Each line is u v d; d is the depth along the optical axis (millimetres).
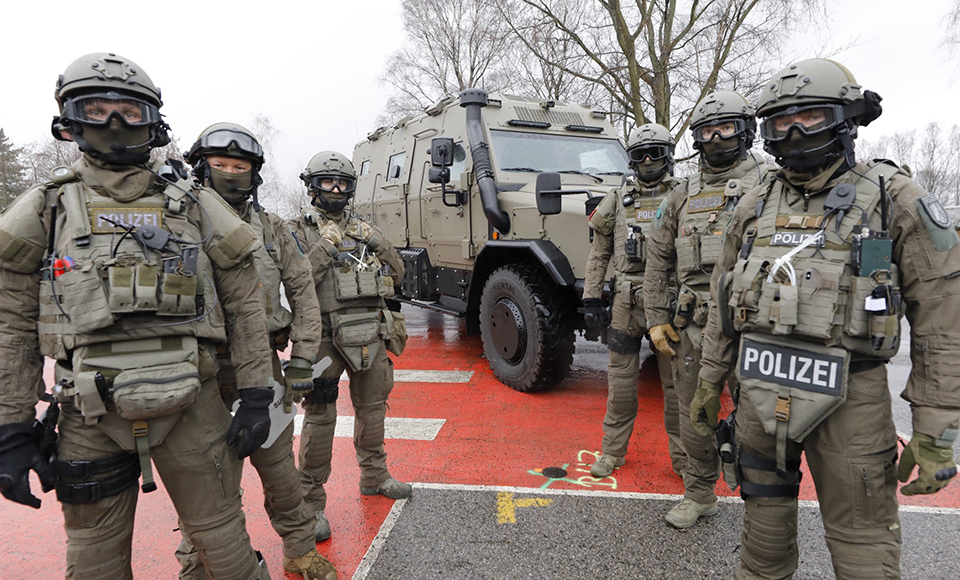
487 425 4117
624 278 3182
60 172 1571
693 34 11648
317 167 2721
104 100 1511
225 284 1797
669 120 11773
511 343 4820
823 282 1574
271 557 2559
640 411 4438
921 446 1482
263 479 2268
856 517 1616
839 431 1605
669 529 2709
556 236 4465
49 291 1497
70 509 1579
